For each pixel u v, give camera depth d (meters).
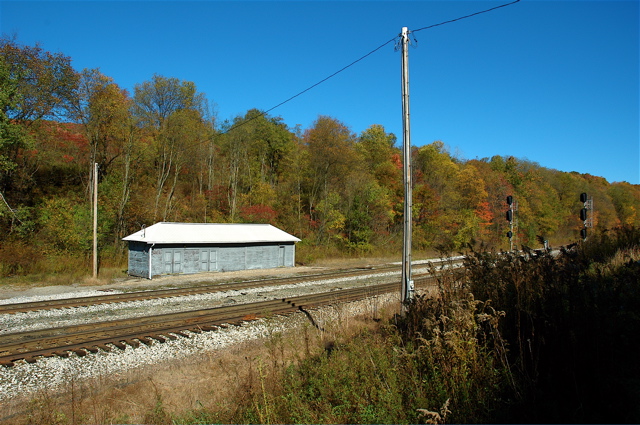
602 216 70.38
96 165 24.16
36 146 31.05
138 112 36.00
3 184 29.88
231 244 28.72
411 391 5.62
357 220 43.09
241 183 47.44
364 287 19.30
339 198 43.69
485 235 51.09
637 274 6.81
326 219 42.94
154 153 38.84
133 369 9.06
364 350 7.26
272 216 42.25
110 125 33.12
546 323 5.62
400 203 50.12
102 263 28.94
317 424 5.37
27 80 29.16
